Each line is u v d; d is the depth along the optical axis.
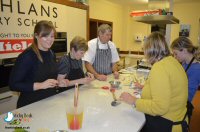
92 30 5.55
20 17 2.46
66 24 3.21
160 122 1.25
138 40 6.78
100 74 2.46
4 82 2.38
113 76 2.51
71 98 1.60
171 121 1.24
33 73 1.56
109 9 6.04
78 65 2.02
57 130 1.07
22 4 2.46
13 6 2.36
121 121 1.21
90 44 2.50
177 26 6.09
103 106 1.44
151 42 1.24
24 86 1.44
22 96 1.62
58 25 3.04
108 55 2.61
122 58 6.45
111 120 1.22
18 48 2.48
